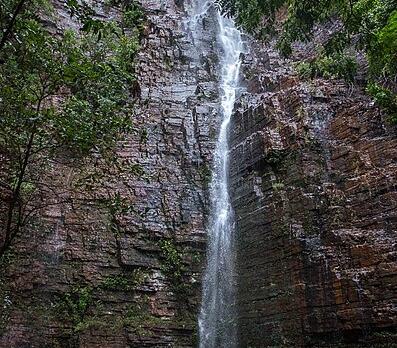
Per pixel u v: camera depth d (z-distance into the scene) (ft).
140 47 70.59
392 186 39.58
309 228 42.78
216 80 72.23
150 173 56.95
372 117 45.73
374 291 35.29
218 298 49.83
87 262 49.21
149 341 46.16
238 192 53.31
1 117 28.48
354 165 44.27
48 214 49.16
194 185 57.41
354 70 44.14
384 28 36.83
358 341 35.76
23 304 44.34
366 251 37.17
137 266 50.62
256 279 46.50
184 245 53.06
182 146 60.44
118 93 33.40
